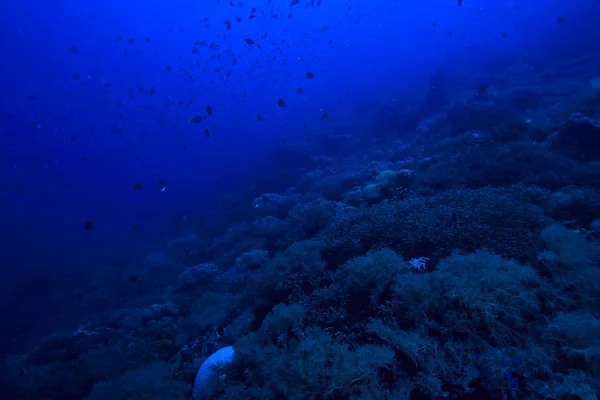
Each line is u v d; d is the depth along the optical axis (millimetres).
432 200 5809
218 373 4508
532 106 13367
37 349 10117
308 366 3186
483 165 6945
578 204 4672
